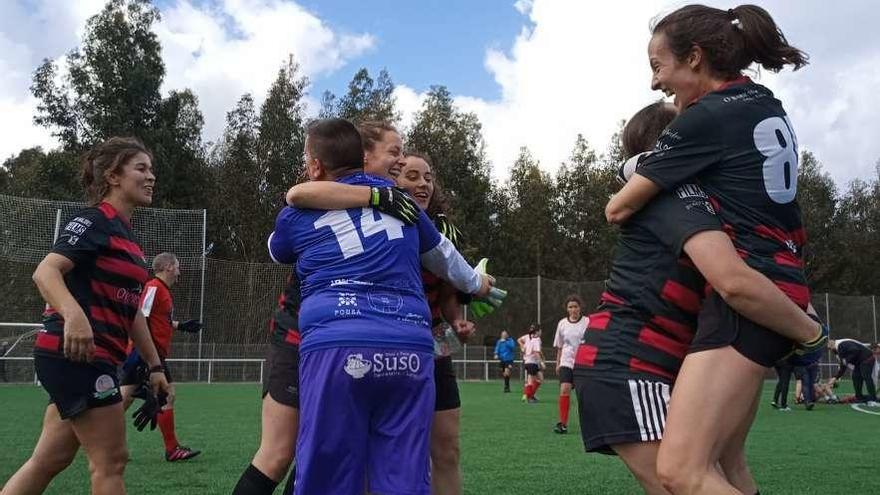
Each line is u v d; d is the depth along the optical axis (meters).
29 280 20.69
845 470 6.34
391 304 2.54
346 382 2.42
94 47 37.84
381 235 2.60
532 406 14.61
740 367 2.15
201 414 11.44
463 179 45.91
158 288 6.24
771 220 2.28
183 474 5.75
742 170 2.26
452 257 2.96
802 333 2.14
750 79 2.46
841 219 48.88
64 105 37.97
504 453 7.26
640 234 2.43
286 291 3.27
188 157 38.78
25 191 35.03
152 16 38.72
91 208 3.30
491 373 26.84
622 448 2.37
